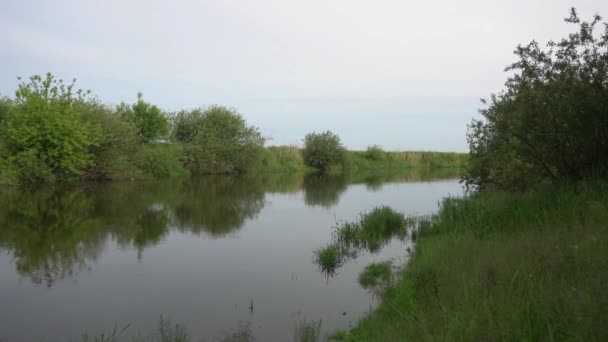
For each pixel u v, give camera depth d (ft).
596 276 13.91
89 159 91.40
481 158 40.22
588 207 22.24
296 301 23.11
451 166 193.47
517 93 29.78
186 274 28.27
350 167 162.81
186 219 49.01
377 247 34.71
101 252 34.01
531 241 20.51
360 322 19.42
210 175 125.80
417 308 17.71
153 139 127.34
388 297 21.88
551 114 25.32
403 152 194.70
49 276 27.86
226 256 32.83
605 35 24.59
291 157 154.20
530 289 14.12
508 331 12.04
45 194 69.36
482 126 36.17
